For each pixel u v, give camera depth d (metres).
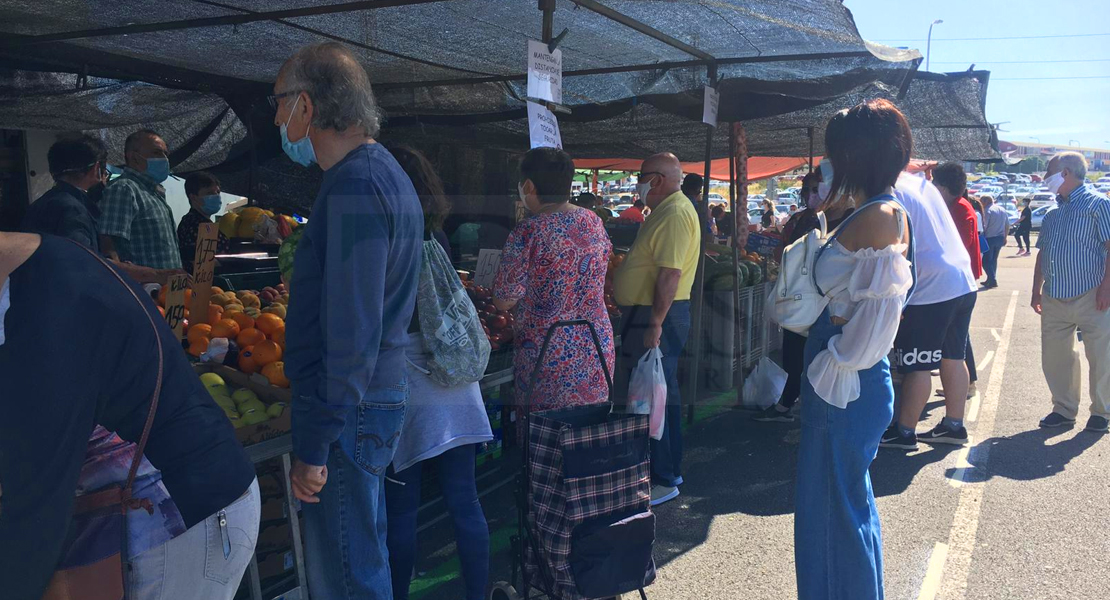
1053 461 4.51
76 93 4.98
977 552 3.36
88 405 1.34
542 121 2.74
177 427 1.50
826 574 2.40
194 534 1.53
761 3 3.24
